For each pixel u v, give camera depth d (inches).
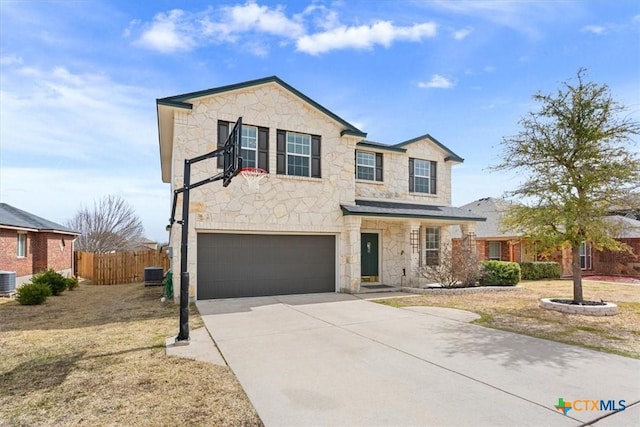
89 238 1461.6
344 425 145.8
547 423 147.4
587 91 378.9
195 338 279.7
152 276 702.5
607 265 863.7
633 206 366.6
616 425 146.4
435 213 613.0
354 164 567.2
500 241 866.8
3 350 253.8
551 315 368.8
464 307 414.6
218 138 470.0
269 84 500.7
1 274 568.4
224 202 465.7
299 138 523.5
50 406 164.9
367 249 621.6
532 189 398.0
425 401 167.6
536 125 399.2
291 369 210.2
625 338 281.4
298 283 516.4
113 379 196.1
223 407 162.1
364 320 343.3
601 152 373.1
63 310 434.0
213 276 467.8
